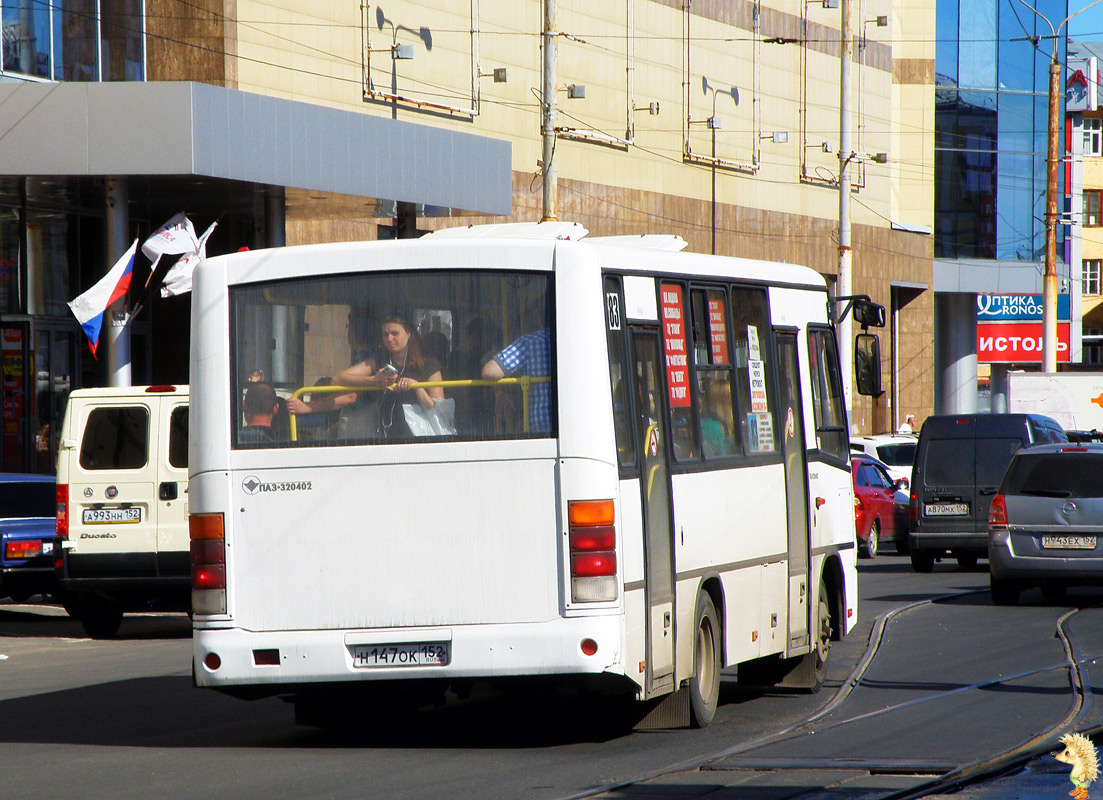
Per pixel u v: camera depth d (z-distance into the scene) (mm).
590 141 99812
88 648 39938
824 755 21766
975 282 149750
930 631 39188
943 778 19703
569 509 21734
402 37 80500
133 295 70438
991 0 149750
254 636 22359
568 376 21969
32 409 64625
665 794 19047
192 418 22984
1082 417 97688
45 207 64938
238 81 68812
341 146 62625
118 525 40625
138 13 67438
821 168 127812
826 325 31438
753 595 26734
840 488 31578
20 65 61469
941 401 155250
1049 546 46594
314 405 22641
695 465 24719
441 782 20359
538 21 93000
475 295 22453
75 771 21656
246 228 71438
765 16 120000
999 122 150375
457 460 22078
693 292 25484
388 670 22000
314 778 20812
